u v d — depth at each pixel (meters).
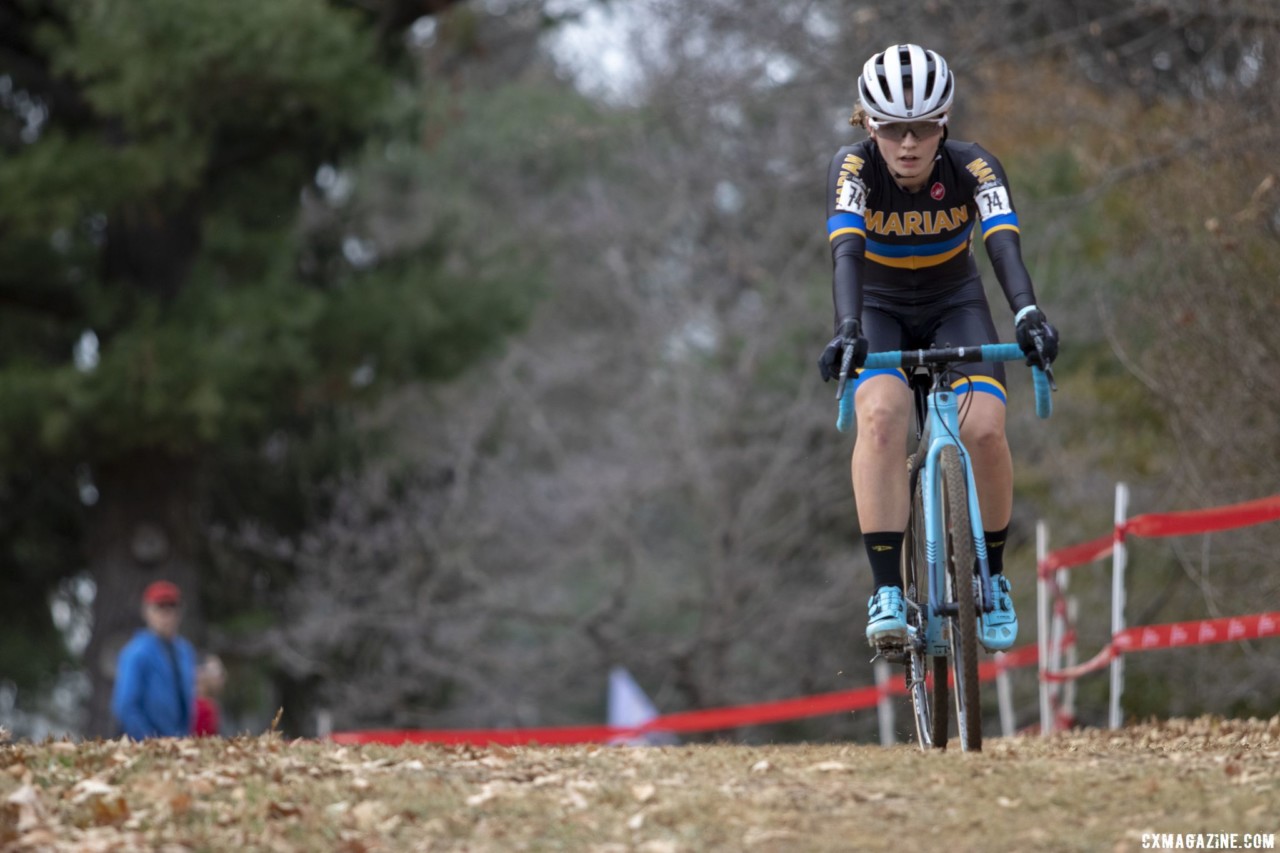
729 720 45.94
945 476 18.48
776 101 67.56
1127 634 30.47
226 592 76.31
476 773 18.12
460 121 72.38
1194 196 37.59
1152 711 50.34
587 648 78.38
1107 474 52.22
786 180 64.44
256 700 78.38
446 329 59.09
